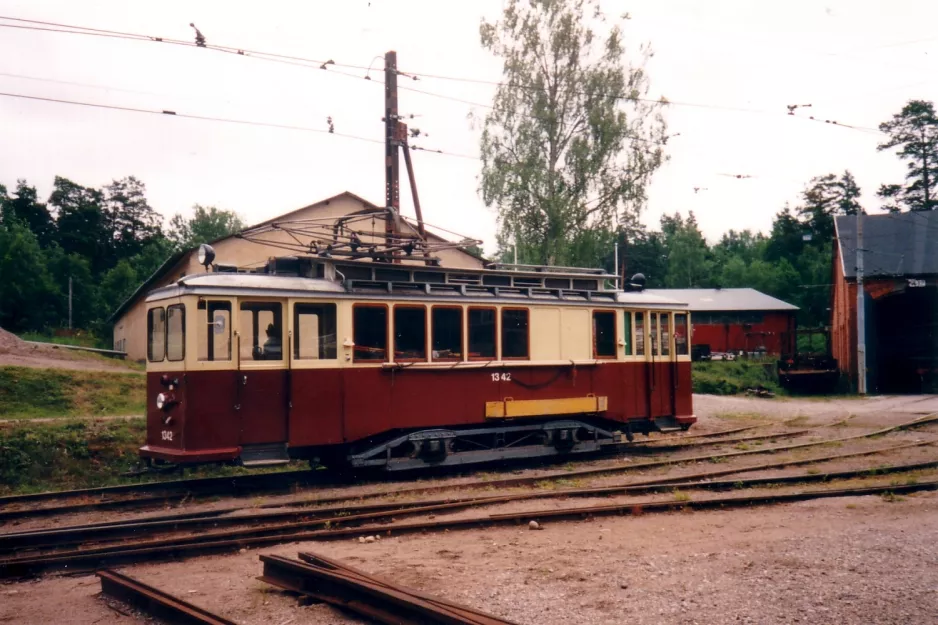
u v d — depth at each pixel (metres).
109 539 9.14
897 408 27.78
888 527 9.12
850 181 82.81
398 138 19.48
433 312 14.10
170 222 90.38
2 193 84.12
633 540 8.74
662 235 101.69
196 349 11.78
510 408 14.85
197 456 11.59
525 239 33.25
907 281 39.69
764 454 16.08
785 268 80.12
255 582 7.18
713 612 6.12
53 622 6.22
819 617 5.96
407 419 13.64
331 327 12.99
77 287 66.62
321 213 32.88
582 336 16.08
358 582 6.22
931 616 5.96
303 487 12.93
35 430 15.31
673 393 17.55
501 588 6.83
